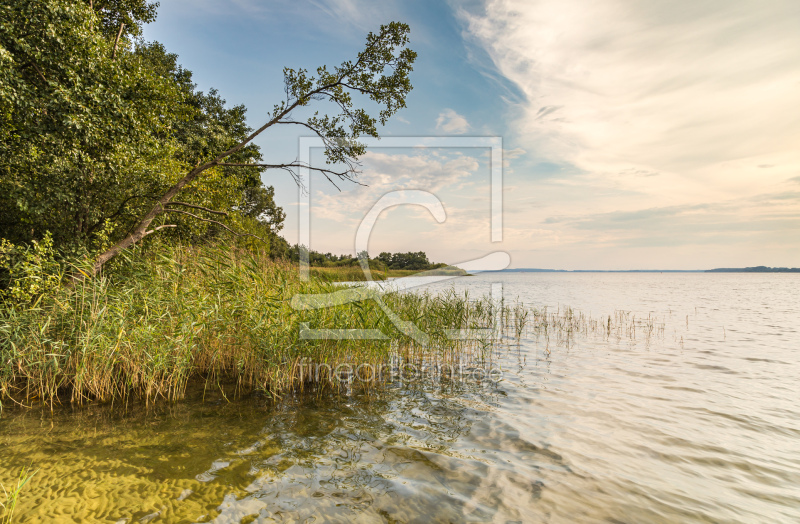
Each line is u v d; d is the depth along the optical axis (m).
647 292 46.34
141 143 11.61
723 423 6.62
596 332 15.95
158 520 3.80
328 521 3.88
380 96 13.58
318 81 13.23
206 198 15.20
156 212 11.80
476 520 3.94
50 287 8.05
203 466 4.96
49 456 5.03
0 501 3.97
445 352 10.80
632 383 8.96
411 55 13.30
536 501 4.29
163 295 8.27
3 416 6.30
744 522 3.92
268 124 13.01
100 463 4.91
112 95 10.02
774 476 4.87
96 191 11.80
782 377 9.45
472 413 7.09
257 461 5.16
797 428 6.38
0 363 6.81
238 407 7.14
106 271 10.46
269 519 3.90
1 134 9.02
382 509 4.12
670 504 4.24
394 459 5.31
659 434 6.16
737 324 18.56
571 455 5.45
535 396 8.06
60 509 3.89
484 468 5.06
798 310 25.45
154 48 20.66
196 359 8.95
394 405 7.48
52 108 9.09
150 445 5.49
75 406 6.83
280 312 8.01
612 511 4.11
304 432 6.15
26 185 9.39
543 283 80.56
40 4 8.63
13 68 8.45
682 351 12.39
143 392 7.46
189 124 21.06
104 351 6.96
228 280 8.92
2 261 8.44
